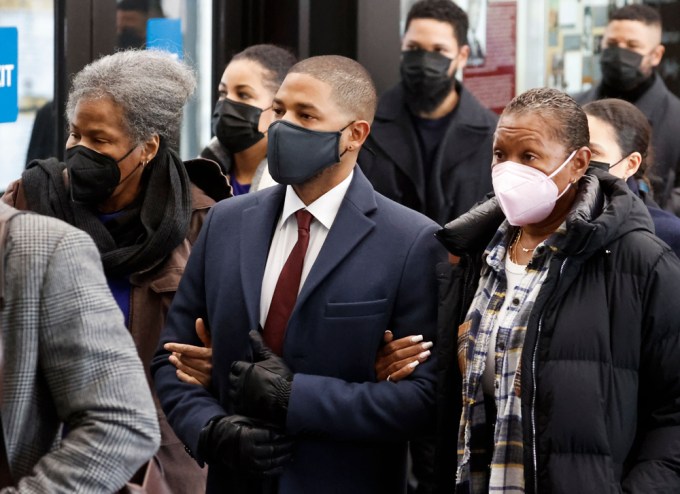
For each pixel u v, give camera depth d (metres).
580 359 3.43
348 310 3.74
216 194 4.59
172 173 4.34
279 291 3.81
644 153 4.84
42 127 5.61
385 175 5.94
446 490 3.69
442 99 6.00
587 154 3.61
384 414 3.67
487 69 6.84
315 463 3.75
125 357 2.78
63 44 5.61
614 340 3.46
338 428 3.65
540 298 3.46
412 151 5.95
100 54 5.77
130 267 4.21
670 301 3.47
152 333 4.28
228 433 3.62
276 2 6.62
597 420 3.39
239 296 3.82
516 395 3.49
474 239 3.68
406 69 5.97
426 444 5.55
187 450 3.83
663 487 3.41
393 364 3.74
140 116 4.17
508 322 3.54
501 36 6.85
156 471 4.11
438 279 3.75
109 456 2.69
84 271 2.78
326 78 3.79
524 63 6.92
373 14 6.61
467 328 3.63
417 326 3.77
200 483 4.29
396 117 6.01
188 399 3.85
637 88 6.71
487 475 3.62
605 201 3.65
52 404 2.80
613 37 6.66
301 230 3.84
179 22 6.22
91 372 2.73
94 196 4.18
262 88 5.24
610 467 3.40
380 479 3.81
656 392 3.53
